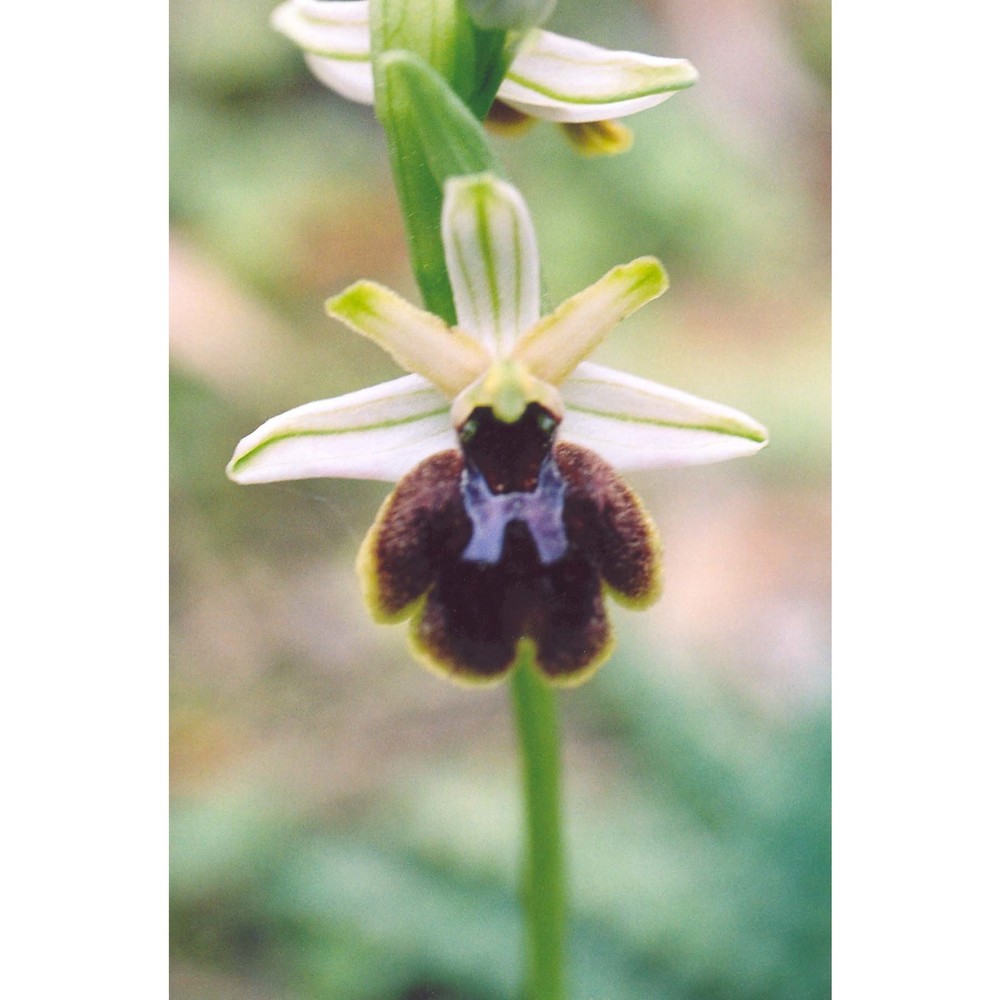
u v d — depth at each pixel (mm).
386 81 127
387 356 232
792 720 175
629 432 131
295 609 206
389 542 127
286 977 167
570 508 129
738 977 161
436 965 162
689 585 209
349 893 165
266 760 187
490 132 142
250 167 235
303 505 213
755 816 166
